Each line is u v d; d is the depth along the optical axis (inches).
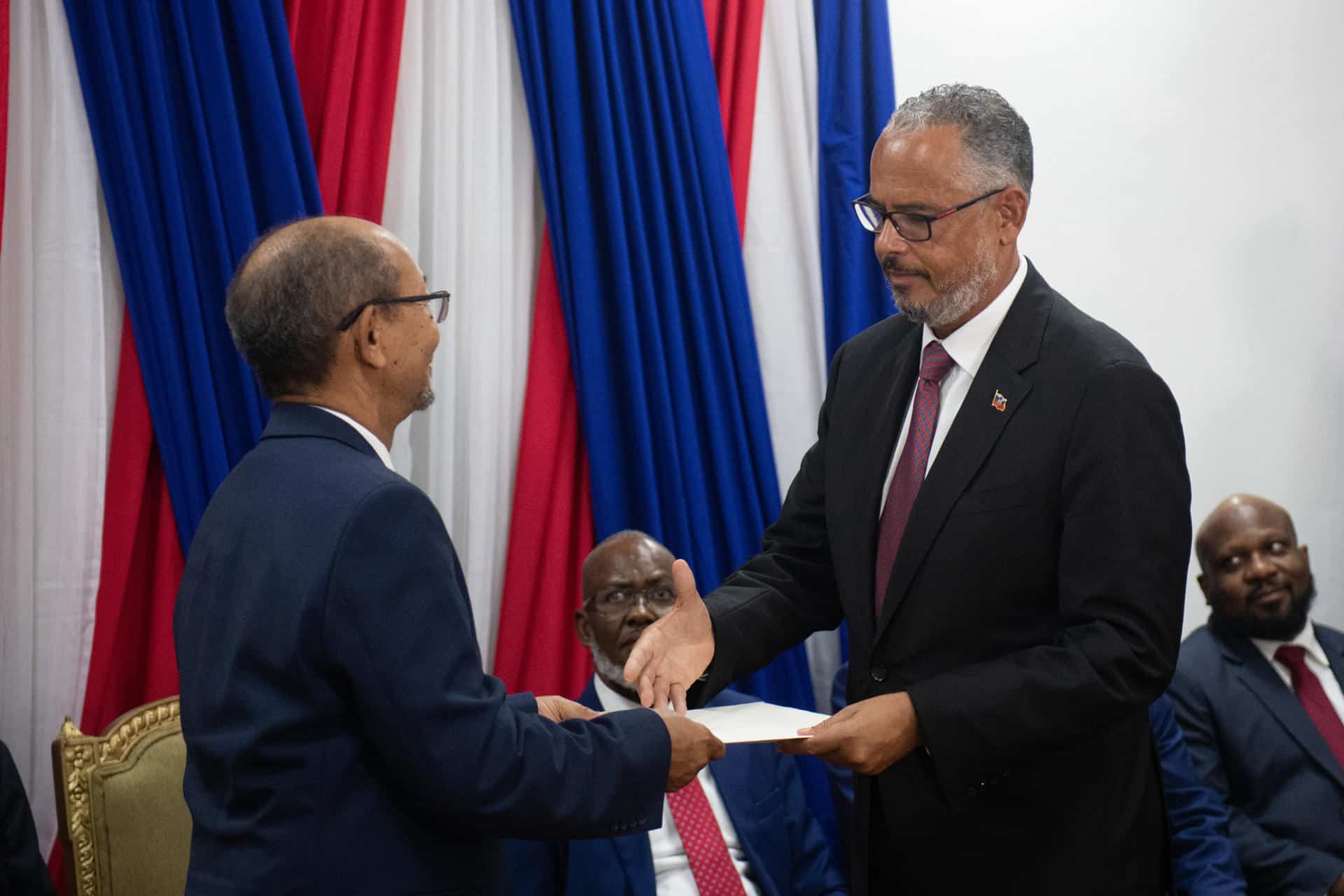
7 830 99.9
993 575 64.3
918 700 61.9
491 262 134.8
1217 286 155.9
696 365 140.3
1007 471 64.3
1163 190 155.1
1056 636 64.0
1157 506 61.7
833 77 146.0
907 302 67.1
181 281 119.4
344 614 55.7
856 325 144.0
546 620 134.3
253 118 122.6
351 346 63.3
